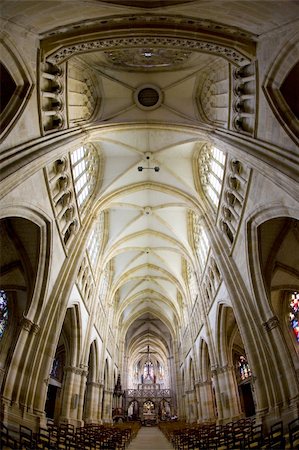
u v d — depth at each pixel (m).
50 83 15.52
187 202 25.52
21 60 12.63
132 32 12.58
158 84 20.56
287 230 17.89
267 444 10.17
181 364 42.66
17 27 11.39
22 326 15.81
